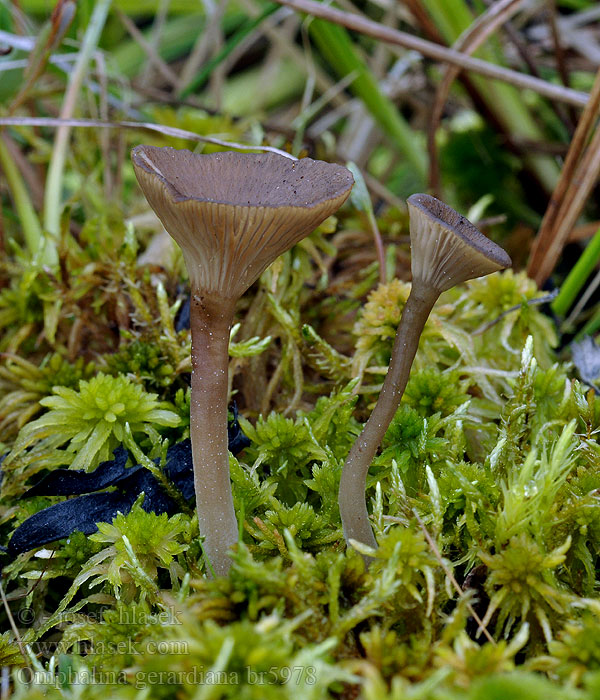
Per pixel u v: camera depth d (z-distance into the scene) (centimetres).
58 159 21
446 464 17
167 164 15
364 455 15
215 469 15
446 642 15
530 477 16
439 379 18
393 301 19
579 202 20
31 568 17
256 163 15
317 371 19
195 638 14
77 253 20
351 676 14
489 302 20
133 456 17
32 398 19
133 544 16
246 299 20
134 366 18
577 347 19
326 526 16
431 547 15
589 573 16
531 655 15
